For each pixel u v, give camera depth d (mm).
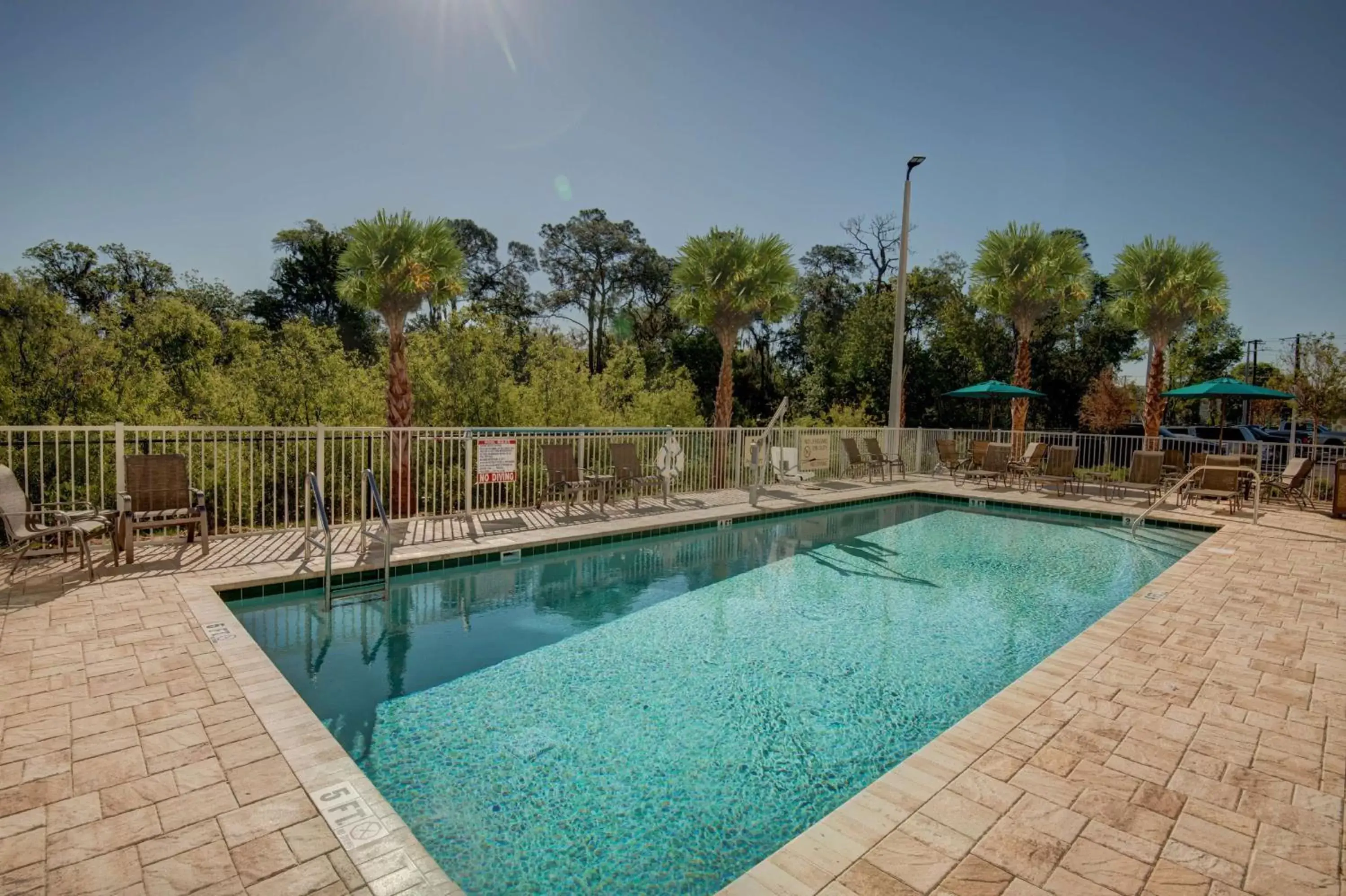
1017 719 3326
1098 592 6680
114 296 17828
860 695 4293
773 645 5156
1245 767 2863
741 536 9039
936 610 6062
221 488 10055
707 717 3953
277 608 5590
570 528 8086
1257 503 9539
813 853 2238
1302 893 2059
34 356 11109
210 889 1994
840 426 19359
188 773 2650
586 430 10109
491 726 3793
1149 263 13688
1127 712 3418
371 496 9242
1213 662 4129
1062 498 11664
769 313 13594
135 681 3492
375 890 2018
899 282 14344
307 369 13266
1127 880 2115
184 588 5121
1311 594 5715
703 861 2670
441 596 6141
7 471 5371
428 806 3016
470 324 13789
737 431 12289
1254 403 25062
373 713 3916
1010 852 2256
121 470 5977
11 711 3137
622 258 33688
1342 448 12648
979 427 24328
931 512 11281
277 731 3010
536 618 5676
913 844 2293
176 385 13836
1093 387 23703
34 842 2195
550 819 2930
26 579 5301
